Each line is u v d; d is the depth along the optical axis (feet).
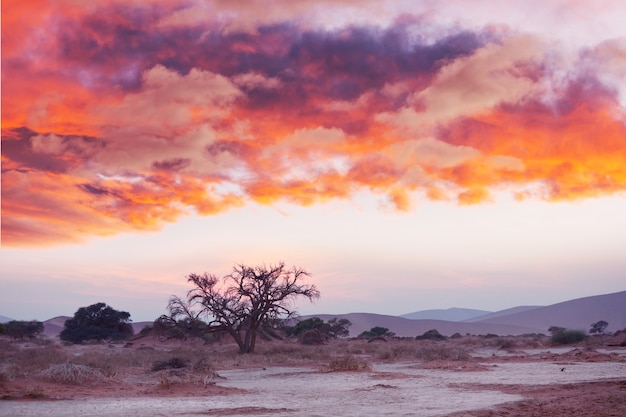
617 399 53.88
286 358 155.94
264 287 185.37
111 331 339.77
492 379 84.74
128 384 79.51
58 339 373.81
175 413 52.75
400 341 288.30
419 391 69.56
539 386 70.79
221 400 63.82
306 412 52.60
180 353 172.96
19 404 59.36
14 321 331.16
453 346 237.45
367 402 59.82
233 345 234.38
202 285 186.91
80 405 59.00
